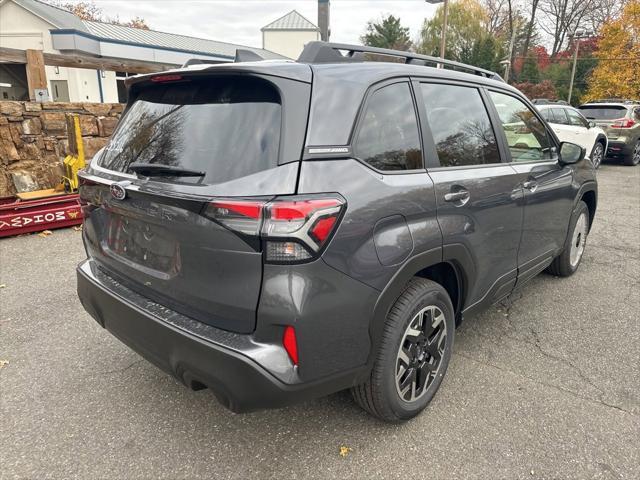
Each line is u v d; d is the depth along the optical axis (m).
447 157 2.61
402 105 2.40
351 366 2.06
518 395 2.80
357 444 2.40
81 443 2.40
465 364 3.13
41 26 19.36
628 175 12.13
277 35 39.78
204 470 2.23
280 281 1.78
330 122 2.00
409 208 2.21
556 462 2.28
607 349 3.34
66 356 3.20
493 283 3.04
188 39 26.59
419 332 2.45
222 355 1.84
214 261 1.87
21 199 5.93
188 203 1.88
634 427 2.53
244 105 2.02
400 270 2.16
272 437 2.45
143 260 2.24
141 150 2.29
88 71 19.59
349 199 1.95
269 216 1.75
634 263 5.17
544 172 3.51
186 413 2.64
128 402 2.73
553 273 4.67
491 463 2.27
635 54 31.42
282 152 1.86
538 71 46.38
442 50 17.78
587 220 4.74
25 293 4.18
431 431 2.49
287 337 1.84
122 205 2.24
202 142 2.04
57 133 6.97
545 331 3.60
